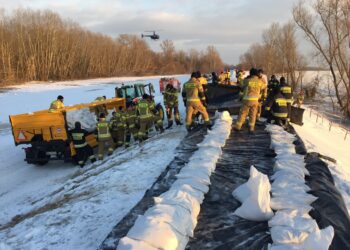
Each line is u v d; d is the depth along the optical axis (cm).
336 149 1355
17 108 2708
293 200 540
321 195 577
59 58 7269
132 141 1401
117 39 10712
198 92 1156
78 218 633
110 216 629
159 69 11412
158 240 424
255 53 7038
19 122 1150
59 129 1123
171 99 1386
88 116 1305
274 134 990
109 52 9125
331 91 3884
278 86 1267
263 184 525
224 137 969
